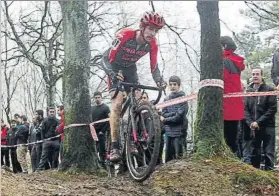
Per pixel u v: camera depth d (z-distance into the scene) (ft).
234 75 15.88
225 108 15.53
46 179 16.08
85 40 20.27
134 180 13.70
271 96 15.56
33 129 30.78
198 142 14.67
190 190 12.35
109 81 14.58
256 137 15.84
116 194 12.08
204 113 14.71
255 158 16.01
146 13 13.64
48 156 26.55
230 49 16.30
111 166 17.10
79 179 17.35
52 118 26.68
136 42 14.06
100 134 21.79
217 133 14.52
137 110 13.67
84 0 20.51
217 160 14.06
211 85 14.74
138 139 13.48
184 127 17.26
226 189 12.43
